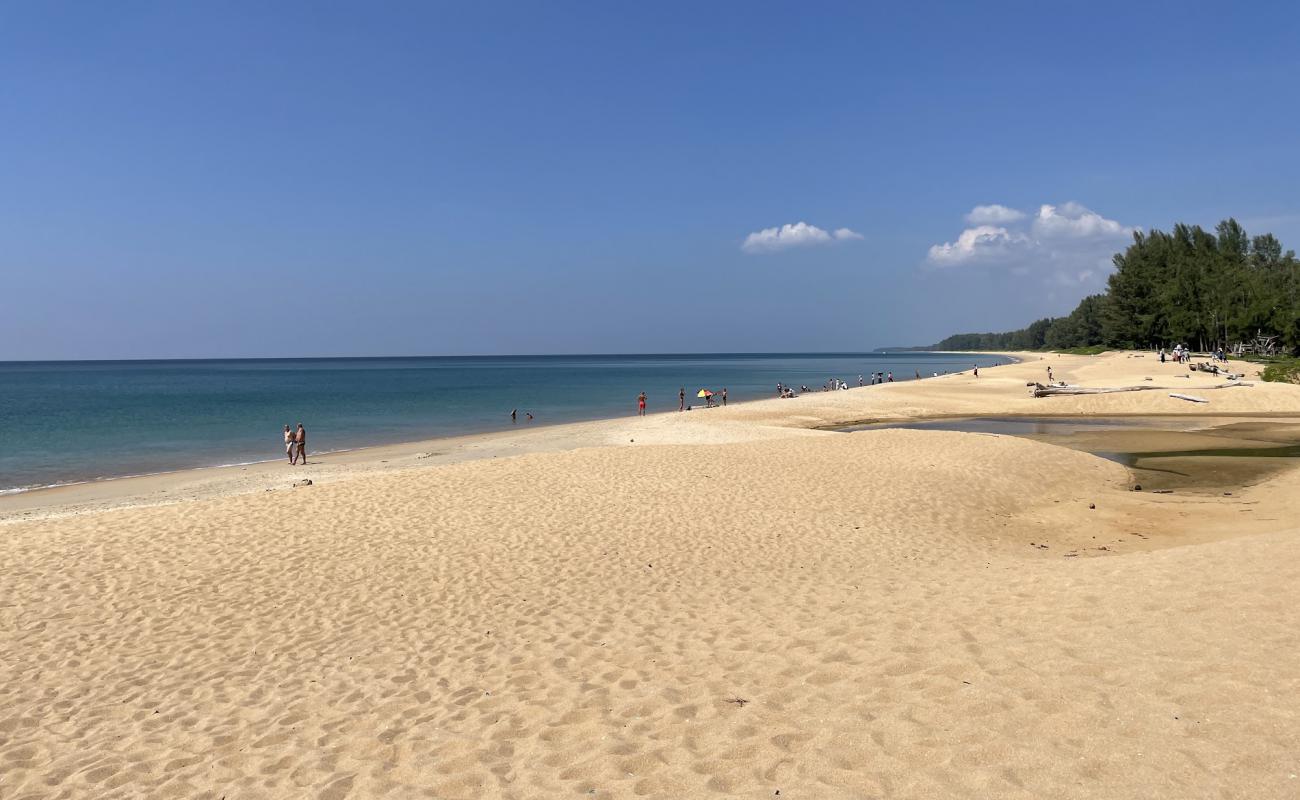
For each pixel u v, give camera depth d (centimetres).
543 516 1402
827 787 435
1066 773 412
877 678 593
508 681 694
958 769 433
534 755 532
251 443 3462
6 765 570
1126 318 9675
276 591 995
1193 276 8544
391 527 1324
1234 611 614
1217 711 454
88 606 943
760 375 12281
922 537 1284
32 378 13375
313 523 1352
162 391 8469
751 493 1595
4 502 1992
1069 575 841
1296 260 8444
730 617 845
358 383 10494
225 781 532
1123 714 468
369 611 919
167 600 962
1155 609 650
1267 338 7875
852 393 5328
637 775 484
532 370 16750
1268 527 1290
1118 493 1705
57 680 732
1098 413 3806
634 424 3684
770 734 519
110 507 1888
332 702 666
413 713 633
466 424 4369
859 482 1712
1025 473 1859
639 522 1359
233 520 1374
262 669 751
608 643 782
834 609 838
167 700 683
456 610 918
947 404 4412
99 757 578
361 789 504
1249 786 376
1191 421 3381
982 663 588
